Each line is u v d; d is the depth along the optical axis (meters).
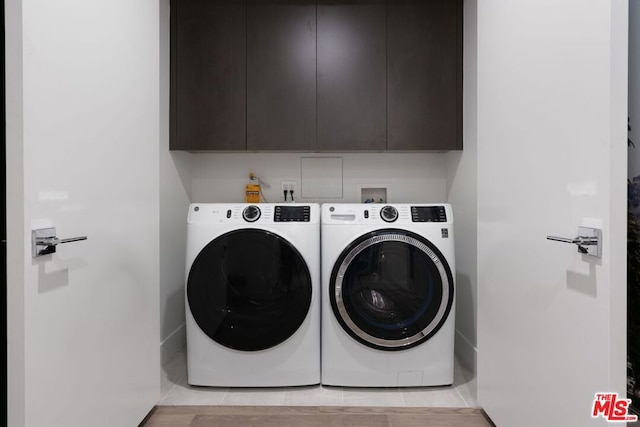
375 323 1.75
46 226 0.95
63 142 1.01
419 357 1.76
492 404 1.46
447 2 2.15
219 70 2.16
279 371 1.77
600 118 0.89
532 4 1.17
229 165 2.48
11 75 0.86
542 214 1.12
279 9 2.16
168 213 2.14
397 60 2.16
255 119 2.16
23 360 0.87
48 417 0.96
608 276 0.86
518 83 1.26
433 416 1.58
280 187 2.48
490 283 1.48
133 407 1.39
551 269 1.08
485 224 1.52
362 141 2.17
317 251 1.78
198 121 2.16
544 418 1.11
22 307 0.87
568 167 1.00
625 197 0.86
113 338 1.26
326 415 1.59
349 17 2.16
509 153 1.32
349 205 1.83
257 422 1.54
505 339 1.35
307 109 2.16
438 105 2.16
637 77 1.26
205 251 1.75
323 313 1.79
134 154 1.39
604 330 0.88
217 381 1.78
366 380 1.77
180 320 2.31
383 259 1.77
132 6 1.38
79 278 1.08
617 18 0.85
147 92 1.50
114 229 1.26
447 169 2.43
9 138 0.87
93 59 1.14
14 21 0.86
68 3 1.03
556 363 1.06
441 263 1.73
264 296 1.76
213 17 2.16
